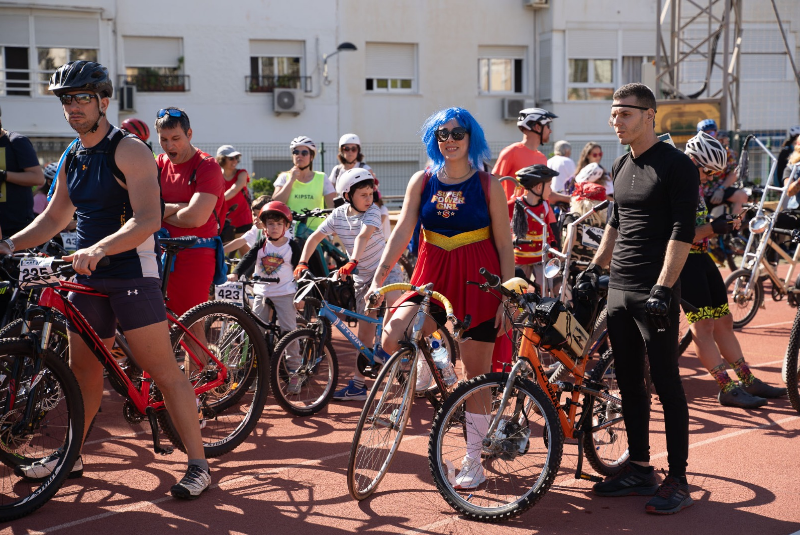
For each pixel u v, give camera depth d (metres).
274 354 5.43
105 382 6.46
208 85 22.53
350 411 5.71
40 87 20.83
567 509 3.97
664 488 3.96
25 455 4.06
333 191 8.29
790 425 5.22
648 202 3.91
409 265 9.79
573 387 4.05
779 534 3.66
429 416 5.53
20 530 3.71
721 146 5.23
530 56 25.34
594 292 4.19
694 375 6.59
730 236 9.52
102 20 21.11
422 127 4.29
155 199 3.78
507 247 4.23
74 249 6.79
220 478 4.38
